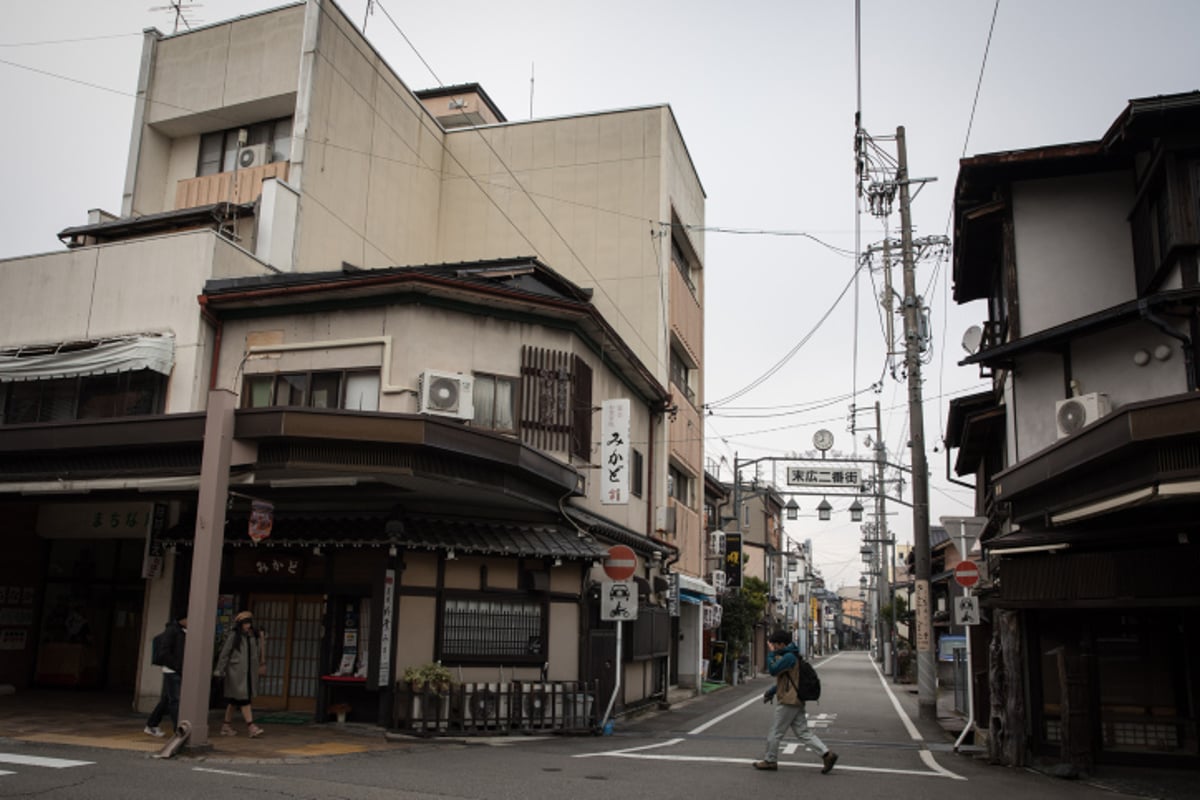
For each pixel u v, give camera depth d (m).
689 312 29.98
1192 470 8.68
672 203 26.73
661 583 22.77
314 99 20.36
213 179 21.42
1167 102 11.23
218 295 15.68
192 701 10.59
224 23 22.00
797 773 11.01
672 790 9.16
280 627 14.98
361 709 14.02
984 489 20.00
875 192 21.42
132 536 16.16
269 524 12.97
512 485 14.38
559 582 16.17
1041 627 12.86
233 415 11.66
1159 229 12.13
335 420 11.87
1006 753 12.51
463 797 8.19
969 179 14.38
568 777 9.78
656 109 26.31
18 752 10.25
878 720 20.12
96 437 12.82
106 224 19.34
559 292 19.53
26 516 17.38
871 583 64.38
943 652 32.34
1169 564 11.05
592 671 16.45
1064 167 13.93
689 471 29.91
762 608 40.09
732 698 26.89
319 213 20.22
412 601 14.10
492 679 14.82
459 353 15.91
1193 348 11.14
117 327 16.27
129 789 7.95
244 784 8.43
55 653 17.77
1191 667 11.63
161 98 22.19
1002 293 15.64
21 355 16.44
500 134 27.02
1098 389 12.98
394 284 15.30
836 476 31.77
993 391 17.59
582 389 17.69
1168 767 11.55
